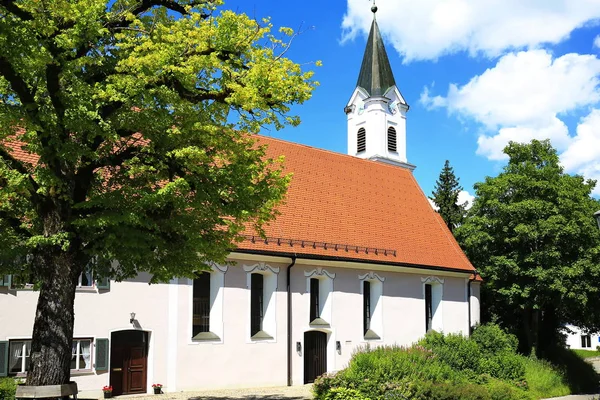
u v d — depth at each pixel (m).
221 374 23.67
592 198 36.03
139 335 21.94
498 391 21.73
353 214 31.69
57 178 11.82
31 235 13.34
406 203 36.25
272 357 25.38
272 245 25.88
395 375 19.03
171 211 13.55
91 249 12.57
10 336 18.73
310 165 32.47
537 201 33.03
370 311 30.39
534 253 32.88
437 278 33.81
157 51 11.96
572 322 40.44
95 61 12.42
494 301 39.81
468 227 35.59
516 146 35.28
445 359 22.98
